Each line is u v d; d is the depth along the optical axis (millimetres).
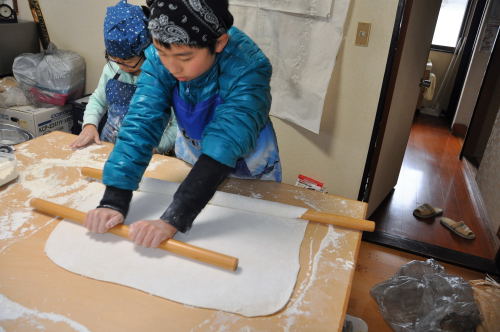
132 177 897
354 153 2119
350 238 921
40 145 1300
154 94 930
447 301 1524
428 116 5012
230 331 658
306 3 1867
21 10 2643
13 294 703
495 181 2627
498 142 2762
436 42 4961
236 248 851
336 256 858
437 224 2541
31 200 934
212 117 943
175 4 690
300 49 1971
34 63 2320
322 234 929
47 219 918
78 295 711
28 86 2342
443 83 4934
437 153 3822
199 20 709
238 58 847
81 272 762
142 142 910
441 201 2873
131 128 911
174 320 673
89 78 2682
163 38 715
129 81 1546
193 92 916
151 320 671
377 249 2225
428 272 1758
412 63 2230
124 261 795
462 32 4719
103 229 841
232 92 849
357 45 1919
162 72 923
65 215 897
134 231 812
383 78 1921
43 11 2568
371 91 1973
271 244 875
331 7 1834
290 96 2096
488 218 2562
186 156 1213
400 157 2781
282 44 2008
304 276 793
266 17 2002
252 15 2033
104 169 902
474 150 3625
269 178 1207
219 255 779
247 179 1189
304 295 743
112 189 889
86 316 669
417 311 1624
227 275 775
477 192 2951
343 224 953
